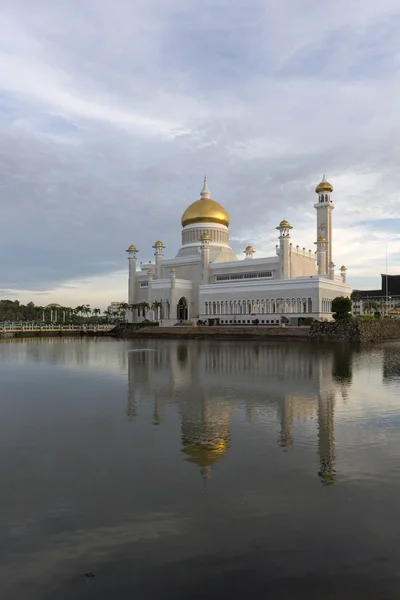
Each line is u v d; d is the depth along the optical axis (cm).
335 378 3400
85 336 11938
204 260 12038
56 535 1023
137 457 1548
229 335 9681
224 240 13238
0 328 11900
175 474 1381
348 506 1152
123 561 919
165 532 1029
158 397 2648
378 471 1400
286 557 926
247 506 1155
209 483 1308
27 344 8362
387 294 18038
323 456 1543
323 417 2117
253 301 10669
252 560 916
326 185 11750
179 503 1177
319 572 875
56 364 4650
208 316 11469
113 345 7888
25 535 1027
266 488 1269
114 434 1838
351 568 887
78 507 1162
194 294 12412
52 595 820
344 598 799
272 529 1038
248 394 2720
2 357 5534
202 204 13238
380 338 9012
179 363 4566
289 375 3572
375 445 1672
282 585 837
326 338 8456
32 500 1208
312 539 993
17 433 1866
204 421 2047
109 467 1450
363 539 991
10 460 1530
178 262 12850
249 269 11425
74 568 898
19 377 3634
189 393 2773
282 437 1783
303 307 9881
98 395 2748
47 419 2108
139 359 5072
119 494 1238
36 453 1602
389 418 2098
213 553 942
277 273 10944
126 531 1037
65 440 1759
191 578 861
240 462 1485
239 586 834
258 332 9319
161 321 11956
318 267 11369
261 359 4934
